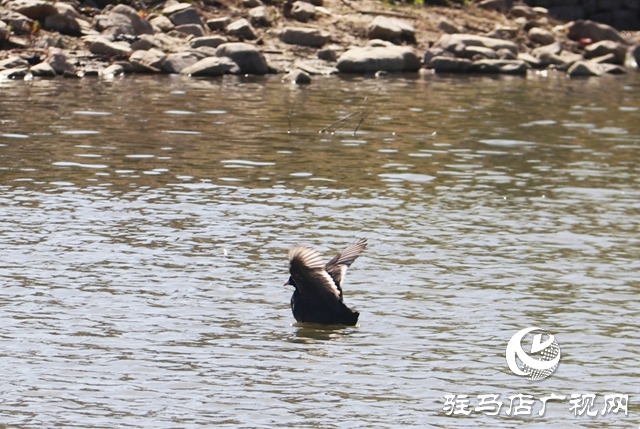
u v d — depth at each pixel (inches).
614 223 1024.2
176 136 1357.0
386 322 747.4
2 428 573.6
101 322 730.8
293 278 719.1
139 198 1054.4
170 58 1908.2
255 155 1272.1
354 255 724.0
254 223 980.6
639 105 1800.0
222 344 698.8
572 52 2420.0
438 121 1563.7
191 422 587.5
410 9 2425.0
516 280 844.0
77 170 1157.1
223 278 828.6
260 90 1763.0
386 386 641.6
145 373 650.2
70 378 640.4
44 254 869.8
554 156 1339.8
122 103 1569.9
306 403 614.9
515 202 1095.6
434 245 931.3
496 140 1432.1
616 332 737.6
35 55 1823.3
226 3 2196.1
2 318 731.4
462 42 2246.6
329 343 705.6
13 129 1347.2
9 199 1031.0
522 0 2714.1
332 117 1547.7
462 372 665.6
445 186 1155.9
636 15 2778.1
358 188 1130.7
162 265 854.5
